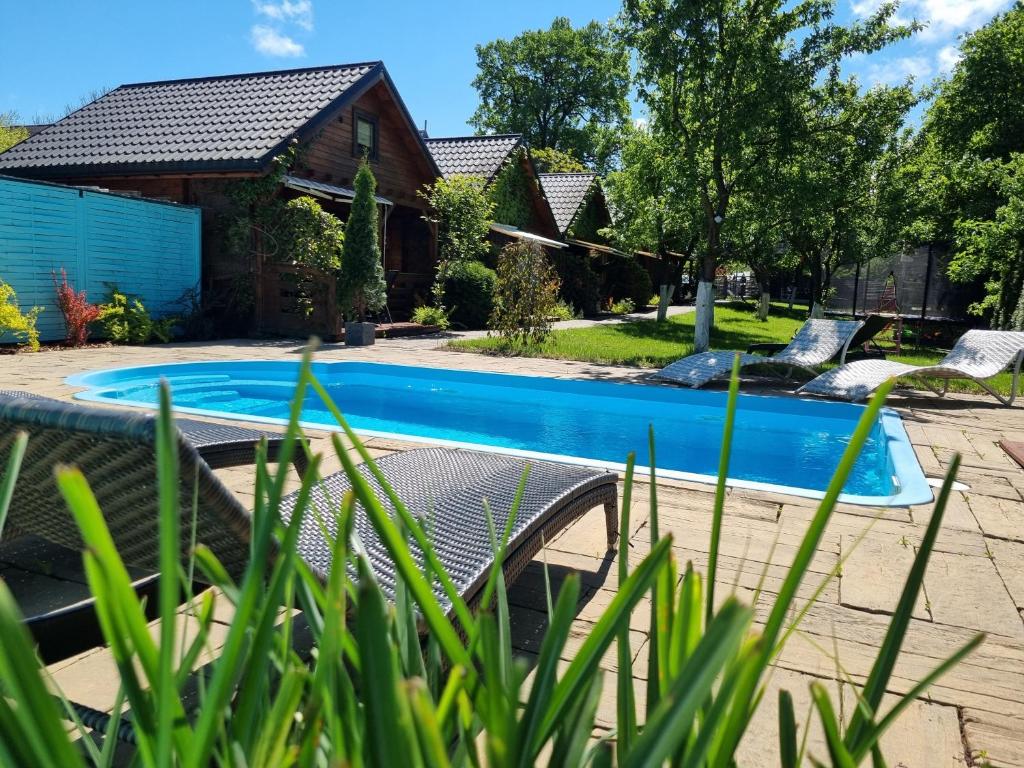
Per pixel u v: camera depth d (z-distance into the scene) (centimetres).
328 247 1327
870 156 1319
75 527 189
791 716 51
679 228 1828
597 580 276
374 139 1644
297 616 228
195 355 991
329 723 46
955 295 1989
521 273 1202
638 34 1259
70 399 598
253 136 1334
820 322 951
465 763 43
